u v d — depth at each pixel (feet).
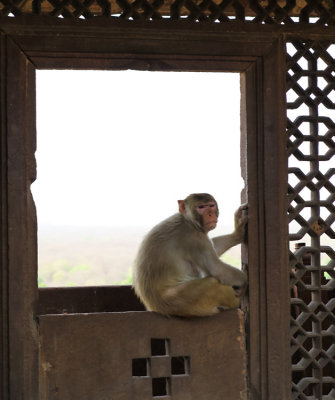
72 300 19.19
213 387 15.44
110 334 15.06
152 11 15.34
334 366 15.97
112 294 19.39
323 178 16.03
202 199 16.57
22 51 14.80
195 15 15.53
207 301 15.46
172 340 15.37
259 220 15.69
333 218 16.07
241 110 16.19
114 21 15.05
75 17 15.02
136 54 15.24
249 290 15.62
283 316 15.52
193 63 15.55
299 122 15.88
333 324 16.14
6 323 14.52
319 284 15.98
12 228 14.57
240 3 15.79
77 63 15.16
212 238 16.72
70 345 14.87
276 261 15.53
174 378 15.28
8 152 14.60
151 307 15.97
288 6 15.97
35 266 14.92
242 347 15.64
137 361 18.58
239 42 15.55
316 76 16.14
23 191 14.70
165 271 15.96
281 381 15.43
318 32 15.89
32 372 14.66
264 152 15.66
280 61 15.70
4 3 14.84
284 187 15.60
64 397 14.78
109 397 14.99
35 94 15.01
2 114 14.64
